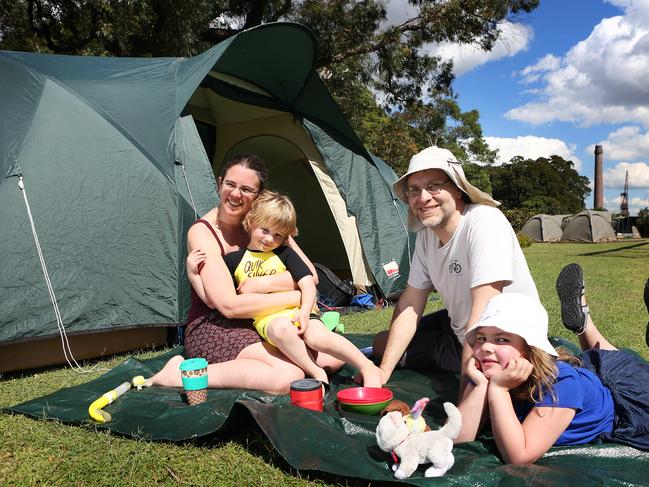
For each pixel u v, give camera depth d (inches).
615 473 77.6
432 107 822.5
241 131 275.4
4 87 164.2
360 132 750.5
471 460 82.3
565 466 80.5
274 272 121.3
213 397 111.0
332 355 114.6
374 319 215.8
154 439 93.8
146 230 169.2
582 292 119.0
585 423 84.0
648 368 90.4
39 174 156.4
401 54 607.8
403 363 133.0
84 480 82.7
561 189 2343.8
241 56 230.5
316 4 585.9
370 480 77.8
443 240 109.3
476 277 98.2
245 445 92.7
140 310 166.9
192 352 123.2
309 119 258.8
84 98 171.8
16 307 147.7
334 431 90.4
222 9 554.9
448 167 103.1
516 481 74.9
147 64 202.7
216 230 127.6
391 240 257.3
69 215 158.2
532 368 81.1
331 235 344.5
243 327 123.3
